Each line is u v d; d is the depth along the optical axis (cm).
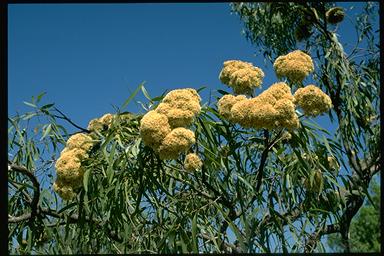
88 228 142
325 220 148
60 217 142
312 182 135
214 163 138
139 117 132
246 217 131
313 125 135
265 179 145
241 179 129
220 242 131
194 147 136
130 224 128
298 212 146
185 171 134
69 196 134
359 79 208
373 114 202
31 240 144
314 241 138
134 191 138
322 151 138
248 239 125
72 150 135
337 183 138
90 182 132
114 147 128
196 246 121
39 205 148
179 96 117
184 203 138
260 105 114
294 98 119
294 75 128
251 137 137
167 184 145
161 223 134
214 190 134
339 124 200
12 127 152
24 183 154
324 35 223
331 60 209
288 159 145
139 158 126
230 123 134
